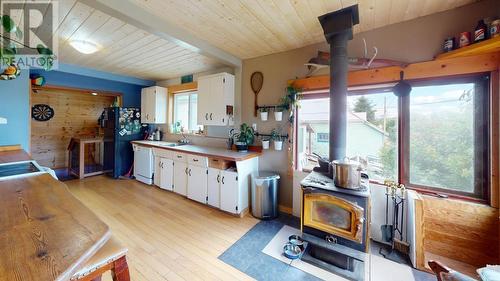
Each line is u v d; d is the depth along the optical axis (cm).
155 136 471
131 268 176
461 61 182
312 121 280
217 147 364
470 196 186
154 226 248
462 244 183
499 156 169
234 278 168
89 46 263
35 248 67
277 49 284
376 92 231
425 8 187
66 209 98
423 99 204
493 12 171
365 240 165
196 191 317
